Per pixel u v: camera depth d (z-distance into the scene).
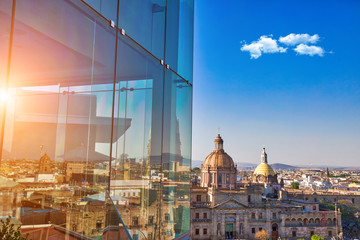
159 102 8.11
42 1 4.24
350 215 120.25
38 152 4.12
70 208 4.73
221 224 93.75
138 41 7.07
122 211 6.28
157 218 7.87
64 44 4.68
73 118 4.84
